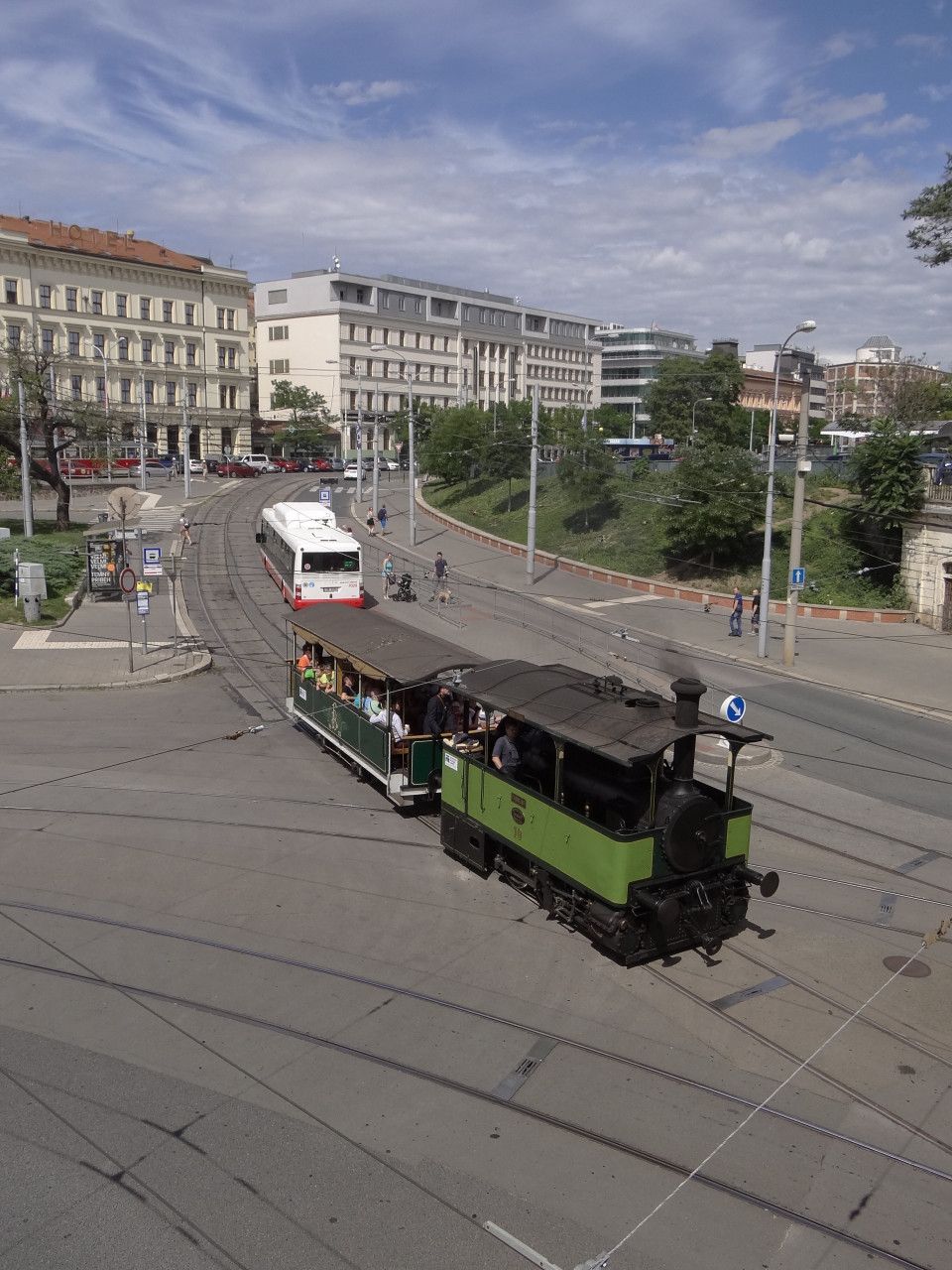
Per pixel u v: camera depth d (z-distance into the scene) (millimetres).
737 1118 8523
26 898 12406
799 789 18266
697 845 10898
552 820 11758
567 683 13094
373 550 50062
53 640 28703
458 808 13859
